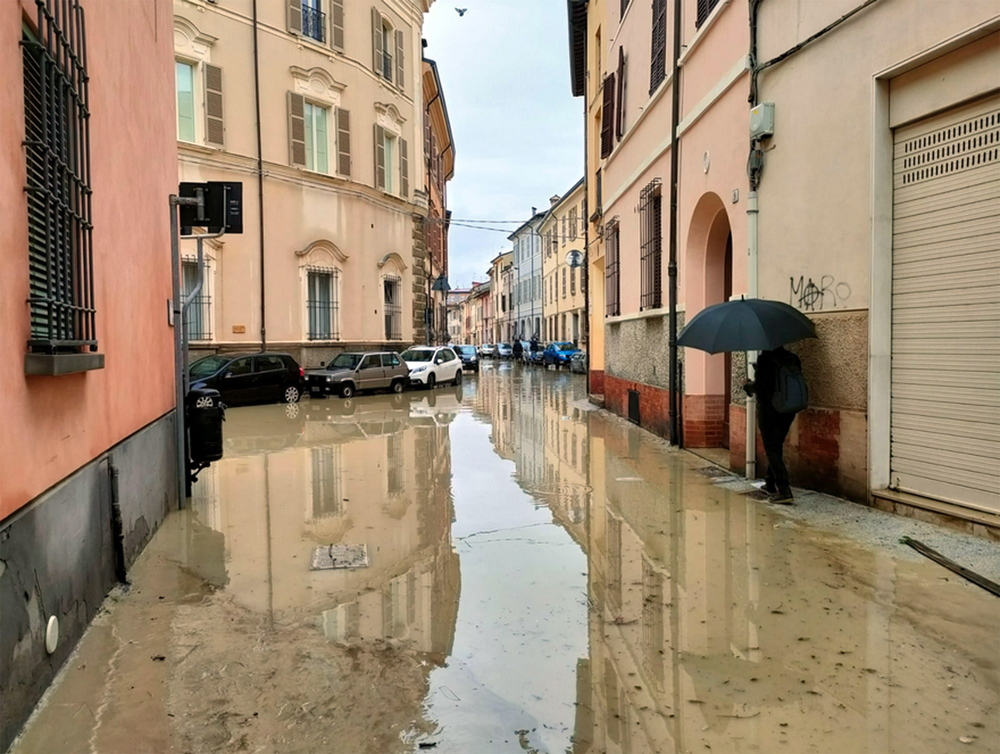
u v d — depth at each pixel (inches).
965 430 218.1
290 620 173.0
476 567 212.2
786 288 283.0
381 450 435.5
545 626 168.2
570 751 118.3
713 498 283.3
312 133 911.7
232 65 817.5
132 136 219.6
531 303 2503.7
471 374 1438.2
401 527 258.1
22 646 123.0
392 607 181.5
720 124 340.8
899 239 238.2
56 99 145.9
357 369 856.3
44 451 136.1
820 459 269.1
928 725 122.1
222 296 815.1
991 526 205.5
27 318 128.0
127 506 206.1
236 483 337.1
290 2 869.2
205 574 206.4
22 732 121.7
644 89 502.0
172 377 287.1
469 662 150.6
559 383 1115.9
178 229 299.1
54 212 144.9
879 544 214.8
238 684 140.5
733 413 328.2
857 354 249.1
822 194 262.7
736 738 120.3
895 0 230.1
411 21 1101.7
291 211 880.9
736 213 321.4
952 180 220.5
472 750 119.0
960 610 167.9
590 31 752.3
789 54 275.9
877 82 237.9
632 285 534.3
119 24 205.2
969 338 216.7
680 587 189.8
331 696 136.3
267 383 750.5
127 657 151.3
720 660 147.9
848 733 120.4
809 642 154.2
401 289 1080.8
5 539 115.6
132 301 216.1
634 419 519.8
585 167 775.7
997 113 207.8
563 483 328.2
